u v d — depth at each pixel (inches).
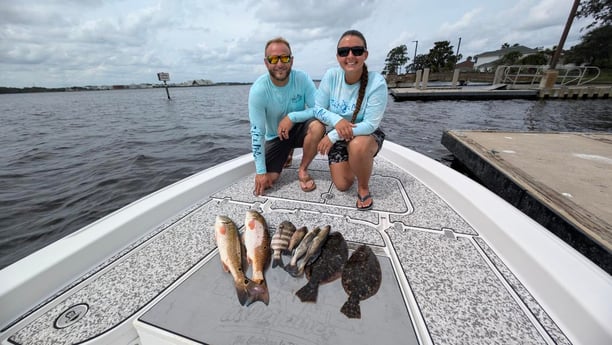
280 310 38.1
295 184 83.2
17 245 118.0
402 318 36.7
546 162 131.2
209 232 57.1
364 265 46.5
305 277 44.3
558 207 86.8
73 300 39.6
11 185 175.6
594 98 592.1
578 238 74.9
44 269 40.3
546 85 615.2
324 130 77.2
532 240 46.6
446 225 59.1
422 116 448.1
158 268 46.3
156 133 339.3
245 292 41.0
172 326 35.7
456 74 841.5
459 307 38.5
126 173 193.9
